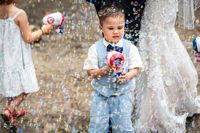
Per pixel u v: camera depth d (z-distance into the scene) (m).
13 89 4.51
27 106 5.08
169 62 4.51
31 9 7.61
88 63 4.14
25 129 4.68
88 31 7.07
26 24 4.45
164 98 4.49
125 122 4.21
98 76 4.11
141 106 4.51
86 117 4.88
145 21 4.44
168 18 4.45
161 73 4.50
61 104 5.12
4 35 4.45
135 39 4.49
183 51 4.64
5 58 4.47
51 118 4.87
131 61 4.18
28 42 4.49
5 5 4.39
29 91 4.54
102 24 4.11
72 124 4.77
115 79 4.11
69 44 6.65
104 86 4.17
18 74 4.50
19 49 4.48
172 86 4.60
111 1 4.36
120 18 4.07
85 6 7.77
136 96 4.53
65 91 5.39
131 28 4.45
